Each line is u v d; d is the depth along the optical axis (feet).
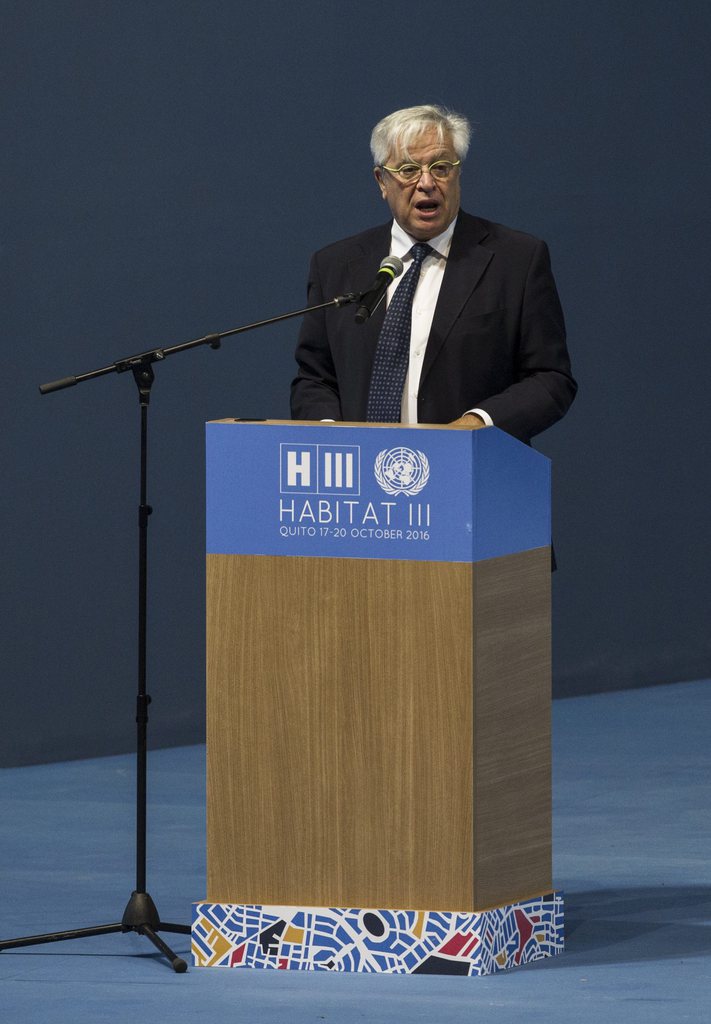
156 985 29.60
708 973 29.94
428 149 32.30
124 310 51.29
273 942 30.45
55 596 50.88
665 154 59.21
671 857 39.01
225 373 52.95
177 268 52.06
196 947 30.78
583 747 51.57
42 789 47.60
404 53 55.26
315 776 30.19
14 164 49.55
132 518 51.88
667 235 59.36
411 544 29.45
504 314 32.91
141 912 32.09
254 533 30.12
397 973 29.96
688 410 60.13
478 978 29.55
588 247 58.08
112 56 50.67
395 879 30.01
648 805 44.32
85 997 28.99
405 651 29.60
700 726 54.19
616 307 58.65
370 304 30.42
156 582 52.29
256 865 30.58
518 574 30.48
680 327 59.82
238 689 30.40
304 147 53.88
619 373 58.90
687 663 60.95
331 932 30.22
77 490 51.01
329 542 29.84
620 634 59.57
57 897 36.27
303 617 30.04
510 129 56.75
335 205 54.49
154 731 52.60
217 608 30.40
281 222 53.57
